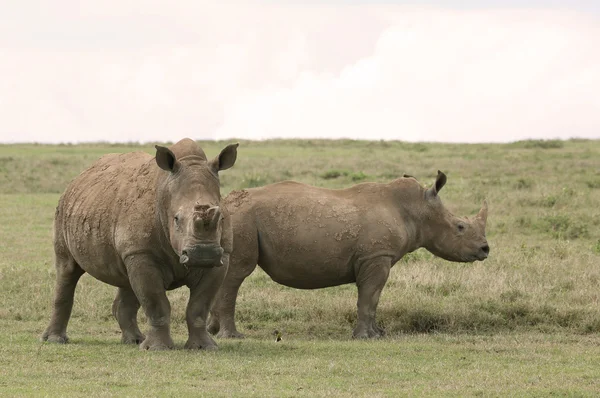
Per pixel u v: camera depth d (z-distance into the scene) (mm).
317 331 44094
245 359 34312
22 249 65688
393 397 28141
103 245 37062
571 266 55469
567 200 83250
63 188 107000
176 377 30812
